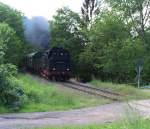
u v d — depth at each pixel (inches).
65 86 1686.8
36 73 2517.2
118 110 993.5
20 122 813.9
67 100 1126.4
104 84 1702.8
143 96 1294.3
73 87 1625.2
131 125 604.4
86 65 2536.9
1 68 1051.3
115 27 2299.5
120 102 1150.3
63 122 812.0
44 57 2219.5
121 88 1530.5
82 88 1579.7
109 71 2178.9
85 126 730.2
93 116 903.1
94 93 1380.4
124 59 2155.5
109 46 2169.0
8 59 2233.0
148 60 2258.9
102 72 2405.3
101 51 2335.1
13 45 2287.2
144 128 593.3
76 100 1174.3
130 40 2180.1
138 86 1697.8
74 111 990.4
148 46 2513.5
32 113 959.0
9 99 1018.1
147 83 2055.9
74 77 2583.7
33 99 1108.5
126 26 2413.9
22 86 1083.9
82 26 2979.8
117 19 2329.0
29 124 784.3
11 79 1077.1
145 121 688.4
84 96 1295.5
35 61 2495.1
